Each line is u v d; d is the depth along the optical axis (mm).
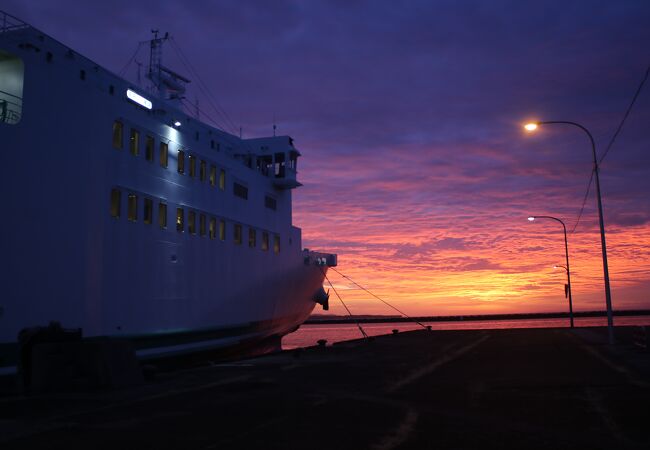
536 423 9391
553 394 12664
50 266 19297
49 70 19797
